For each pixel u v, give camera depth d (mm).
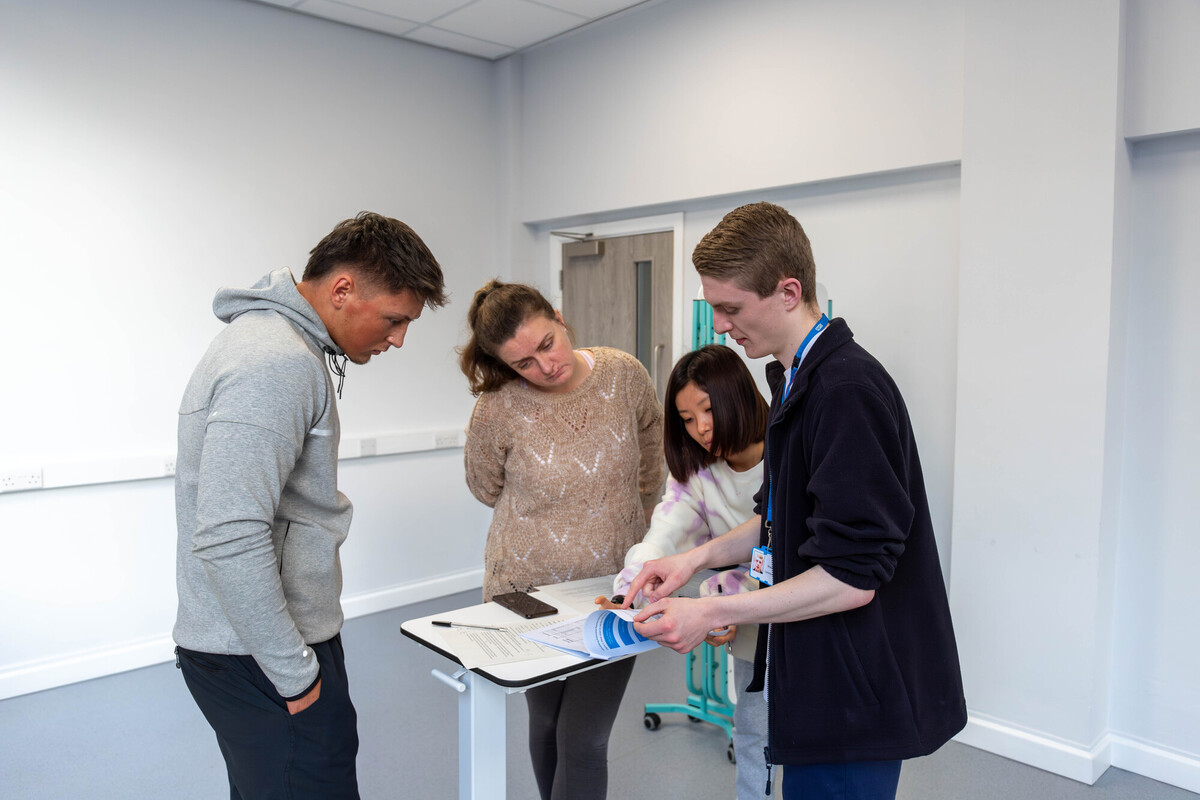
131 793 2410
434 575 4344
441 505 4355
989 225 2576
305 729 1362
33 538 3123
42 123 3090
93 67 3195
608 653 1351
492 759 1438
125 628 3344
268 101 3670
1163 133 2318
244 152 3609
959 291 2660
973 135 2590
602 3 3635
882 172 2967
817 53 3107
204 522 1192
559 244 4441
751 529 1612
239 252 3615
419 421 4258
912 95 2842
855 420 1146
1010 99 2506
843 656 1200
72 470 3162
